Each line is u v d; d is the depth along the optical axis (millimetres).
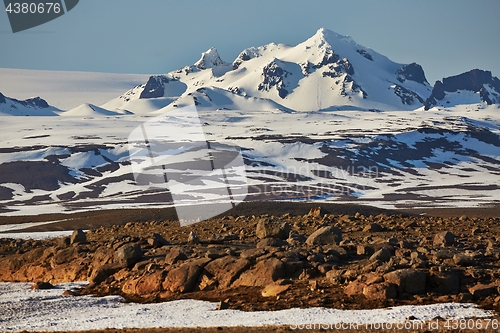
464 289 52781
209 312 51281
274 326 46312
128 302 57969
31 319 53594
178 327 47875
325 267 58344
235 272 59125
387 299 51312
